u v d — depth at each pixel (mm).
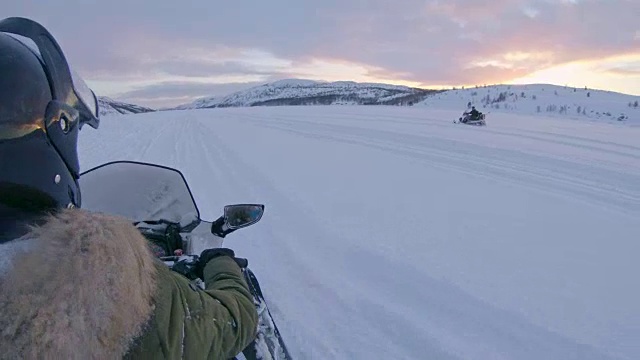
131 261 1032
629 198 8305
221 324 1309
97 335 951
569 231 6359
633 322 3998
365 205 7539
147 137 18531
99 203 2666
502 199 8055
